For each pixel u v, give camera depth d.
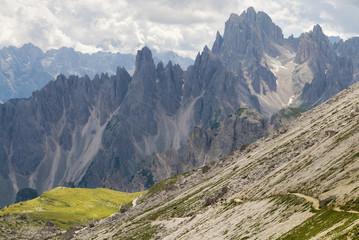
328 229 74.44
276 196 117.38
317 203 91.88
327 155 119.94
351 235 66.56
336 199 85.25
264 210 112.00
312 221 82.88
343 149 113.50
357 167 93.00
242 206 133.12
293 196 106.12
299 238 78.38
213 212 150.62
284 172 139.12
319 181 103.12
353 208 77.12
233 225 117.56
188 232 142.50
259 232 97.44
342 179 93.44
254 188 148.88
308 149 153.25
